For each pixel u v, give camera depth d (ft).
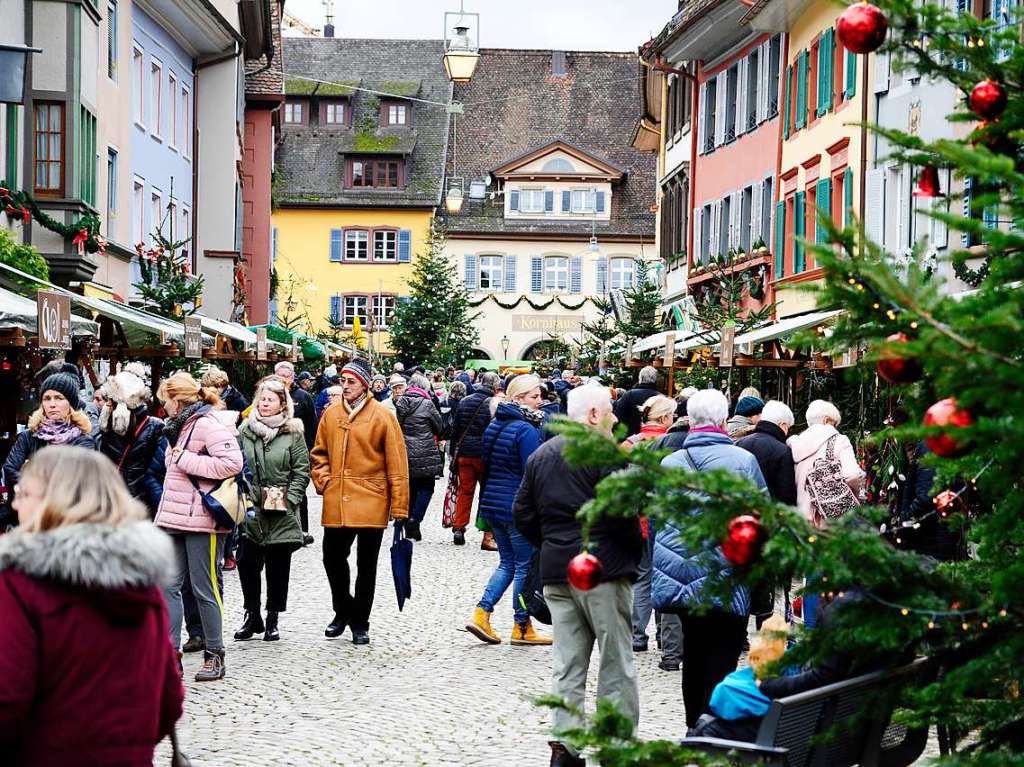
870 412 53.11
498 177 237.25
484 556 59.77
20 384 52.01
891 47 12.51
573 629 25.82
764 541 11.06
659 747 11.44
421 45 251.80
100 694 12.94
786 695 17.67
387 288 235.20
